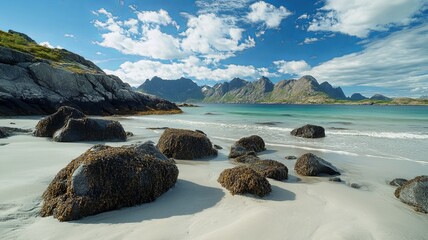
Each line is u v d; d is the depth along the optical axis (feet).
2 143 52.75
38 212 21.36
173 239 18.35
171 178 28.40
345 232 20.40
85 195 21.56
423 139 73.46
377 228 21.54
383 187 33.37
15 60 135.23
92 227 19.63
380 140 71.56
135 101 184.85
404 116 174.91
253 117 154.40
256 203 25.84
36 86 132.46
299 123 118.32
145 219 21.26
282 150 57.77
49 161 37.63
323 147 61.31
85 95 151.74
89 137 58.95
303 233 20.01
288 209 24.53
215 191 28.73
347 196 29.04
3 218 20.10
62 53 223.92
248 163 44.01
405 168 43.04
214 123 113.39
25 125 82.48
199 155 47.98
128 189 23.45
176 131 50.90
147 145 33.47
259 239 18.84
